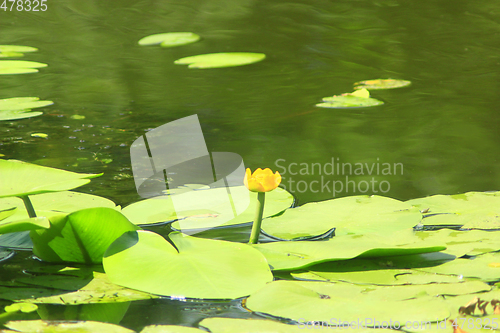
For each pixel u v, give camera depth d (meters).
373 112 8.97
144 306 7.55
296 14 17.66
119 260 7.61
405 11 17.44
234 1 19.38
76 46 13.98
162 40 14.59
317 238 7.70
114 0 19.19
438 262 7.63
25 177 7.68
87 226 7.61
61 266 7.64
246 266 7.60
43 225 7.56
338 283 7.58
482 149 8.08
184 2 19.31
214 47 14.08
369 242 7.66
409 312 7.51
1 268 7.63
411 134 8.18
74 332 7.49
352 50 13.46
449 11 17.12
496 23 15.46
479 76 10.94
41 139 8.15
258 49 13.79
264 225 7.75
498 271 7.60
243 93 10.23
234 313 7.53
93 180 7.94
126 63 12.59
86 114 8.88
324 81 10.92
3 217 7.65
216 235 7.72
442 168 7.99
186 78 11.40
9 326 7.50
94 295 7.57
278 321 7.51
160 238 7.64
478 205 7.79
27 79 11.01
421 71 11.48
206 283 7.56
